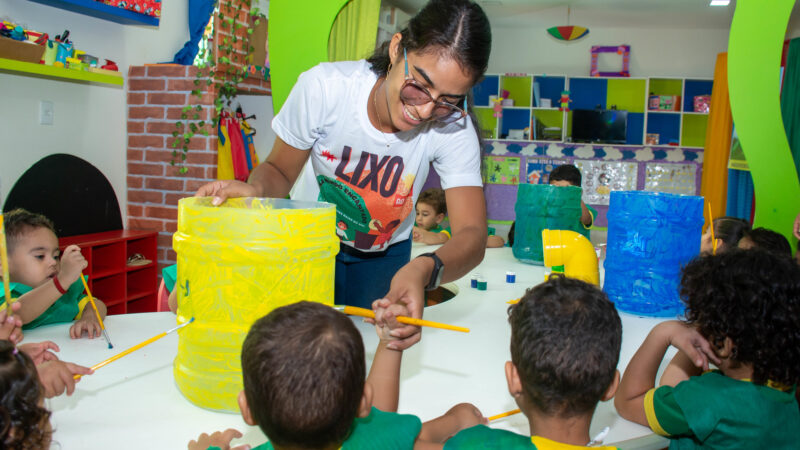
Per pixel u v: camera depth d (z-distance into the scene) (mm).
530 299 898
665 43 6926
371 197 1487
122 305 3469
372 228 1567
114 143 3797
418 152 1412
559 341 840
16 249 1477
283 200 1121
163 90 3781
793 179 2285
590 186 7145
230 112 4035
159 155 3832
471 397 1104
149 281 3770
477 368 1243
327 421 731
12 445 744
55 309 1470
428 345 1377
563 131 6988
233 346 971
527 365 863
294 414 720
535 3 5984
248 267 957
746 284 1025
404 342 988
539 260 2414
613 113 6820
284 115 1407
